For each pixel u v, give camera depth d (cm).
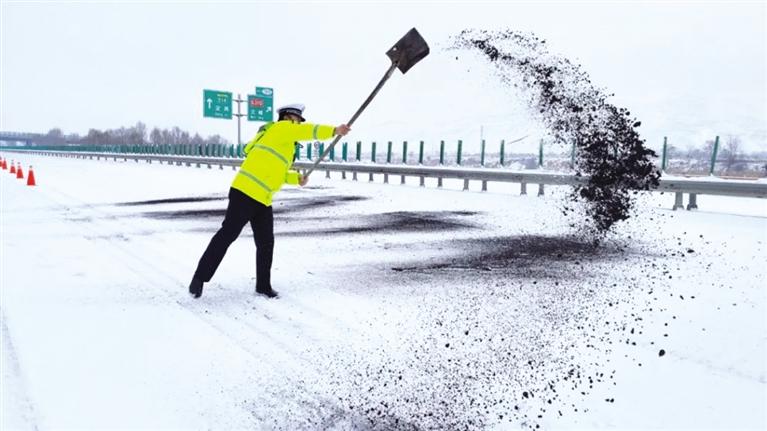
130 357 321
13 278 502
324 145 2744
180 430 242
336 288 480
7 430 236
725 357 322
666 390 284
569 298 445
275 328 376
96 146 6022
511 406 271
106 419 249
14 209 1055
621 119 841
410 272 541
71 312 404
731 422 252
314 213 1044
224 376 298
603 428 249
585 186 888
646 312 405
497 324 385
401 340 355
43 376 292
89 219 912
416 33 436
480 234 780
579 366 315
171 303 430
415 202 1251
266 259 455
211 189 1591
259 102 3781
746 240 697
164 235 746
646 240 711
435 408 268
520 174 1416
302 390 284
